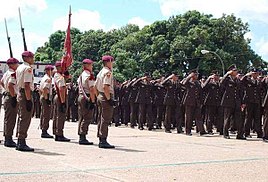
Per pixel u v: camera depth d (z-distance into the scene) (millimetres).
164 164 8062
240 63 50562
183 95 15523
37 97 22188
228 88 13945
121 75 50250
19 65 9906
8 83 10133
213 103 15539
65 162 8141
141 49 55031
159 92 17969
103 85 10375
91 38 62219
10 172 7016
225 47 50594
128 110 20062
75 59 62062
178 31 52469
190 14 52875
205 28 50469
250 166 8039
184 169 7574
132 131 16031
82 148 10305
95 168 7535
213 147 10969
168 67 51125
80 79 11266
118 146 10820
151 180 6586
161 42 50938
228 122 13875
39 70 31297
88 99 11086
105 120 10430
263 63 52562
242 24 51469
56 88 12000
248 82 14297
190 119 15008
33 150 9633
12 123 10336
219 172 7355
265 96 13367
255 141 13031
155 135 14328
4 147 10203
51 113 14352
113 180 6531
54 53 67312
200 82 16125
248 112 14328
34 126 17422
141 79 17734
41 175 6816
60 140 11906
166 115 16219
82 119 11164
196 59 49094
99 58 61500
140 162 8258
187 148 10625
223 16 51062
